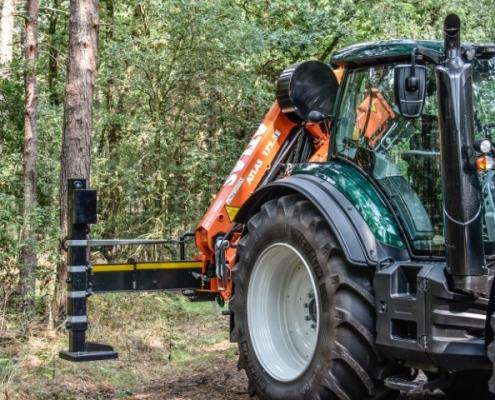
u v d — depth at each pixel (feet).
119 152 52.24
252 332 22.26
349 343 19.40
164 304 41.27
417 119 19.56
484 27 55.57
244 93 51.93
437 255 18.97
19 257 35.88
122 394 24.38
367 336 19.21
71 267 23.21
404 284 18.98
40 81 57.31
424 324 18.08
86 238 23.48
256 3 58.39
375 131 20.52
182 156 53.11
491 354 16.55
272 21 58.95
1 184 43.50
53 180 44.96
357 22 57.98
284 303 22.20
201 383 25.66
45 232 37.52
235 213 25.54
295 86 24.90
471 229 17.33
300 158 25.73
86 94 37.32
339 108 21.71
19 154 44.52
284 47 56.34
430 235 19.12
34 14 44.19
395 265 19.07
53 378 26.25
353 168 21.02
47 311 36.27
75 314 23.09
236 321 22.80
